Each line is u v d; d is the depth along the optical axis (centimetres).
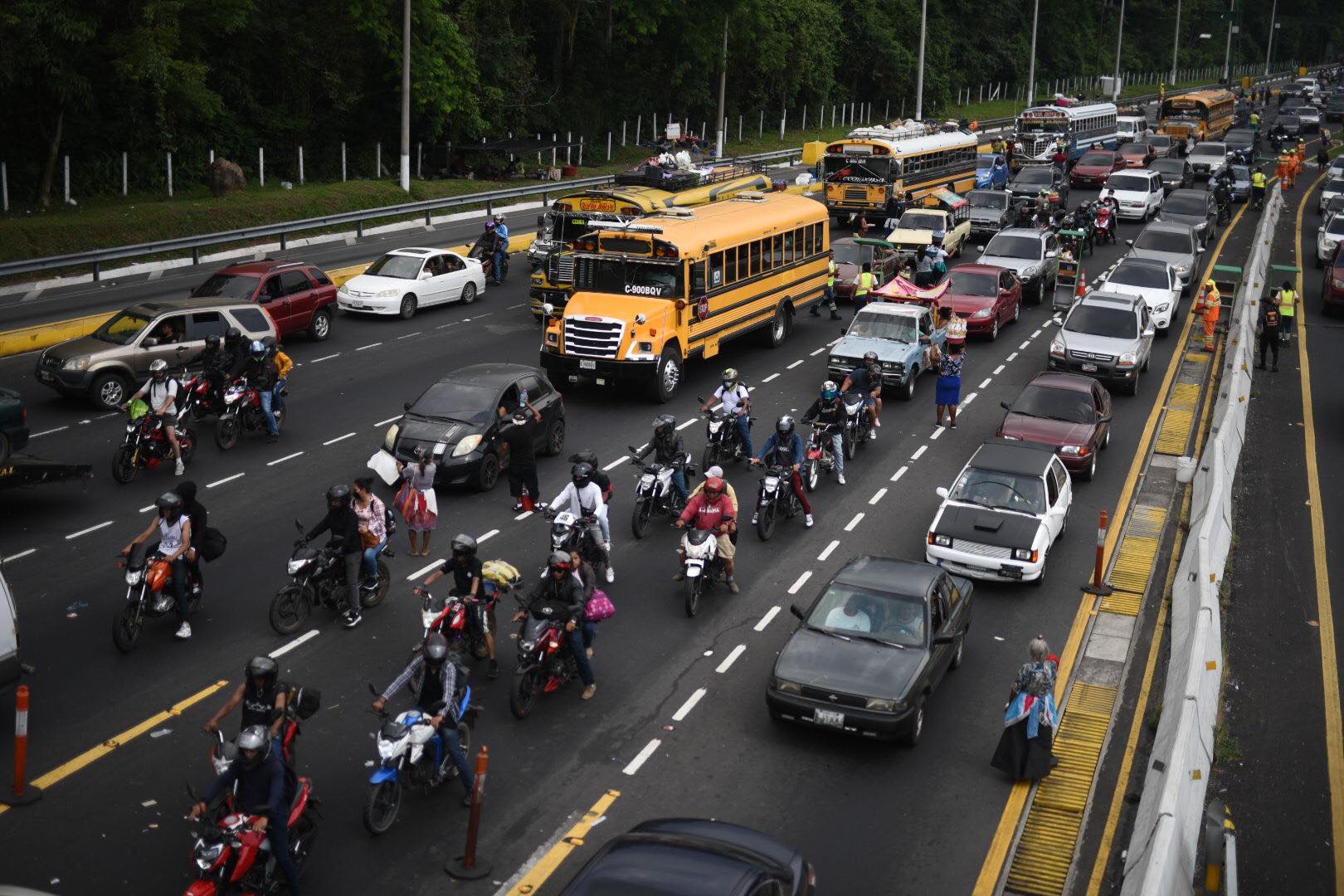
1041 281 3816
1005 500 1867
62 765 1248
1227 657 1642
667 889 870
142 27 4134
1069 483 2036
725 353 3141
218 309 2569
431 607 1441
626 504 2077
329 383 2683
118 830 1147
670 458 1969
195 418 2256
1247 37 17912
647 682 1489
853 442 2345
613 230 2673
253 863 1003
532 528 1952
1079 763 1345
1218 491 1944
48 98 4147
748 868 899
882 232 4794
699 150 6197
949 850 1176
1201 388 2956
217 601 1641
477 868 1106
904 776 1307
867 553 1909
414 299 3341
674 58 7406
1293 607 1805
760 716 1422
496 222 3859
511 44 6244
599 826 1188
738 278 2931
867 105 9656
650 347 2586
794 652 1399
